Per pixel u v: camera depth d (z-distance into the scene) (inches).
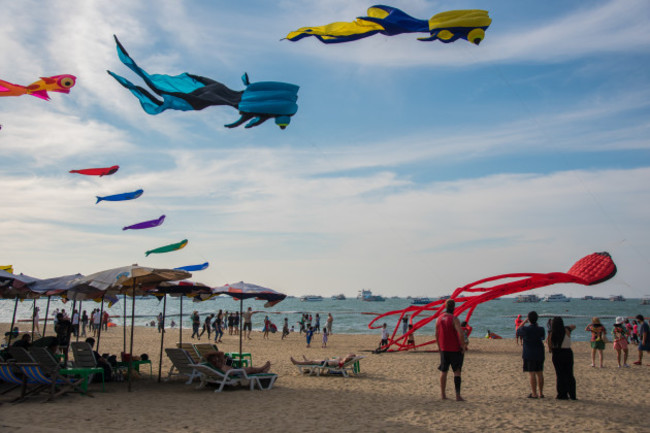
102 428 271.4
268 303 521.0
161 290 508.1
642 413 312.0
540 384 368.5
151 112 269.4
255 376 424.5
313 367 517.0
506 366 597.6
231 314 1302.9
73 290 404.2
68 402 347.6
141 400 363.9
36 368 346.0
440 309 816.9
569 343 365.7
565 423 284.4
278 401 366.0
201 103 255.4
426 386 443.2
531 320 372.2
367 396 388.5
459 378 355.9
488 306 6953.7
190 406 343.0
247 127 260.2
